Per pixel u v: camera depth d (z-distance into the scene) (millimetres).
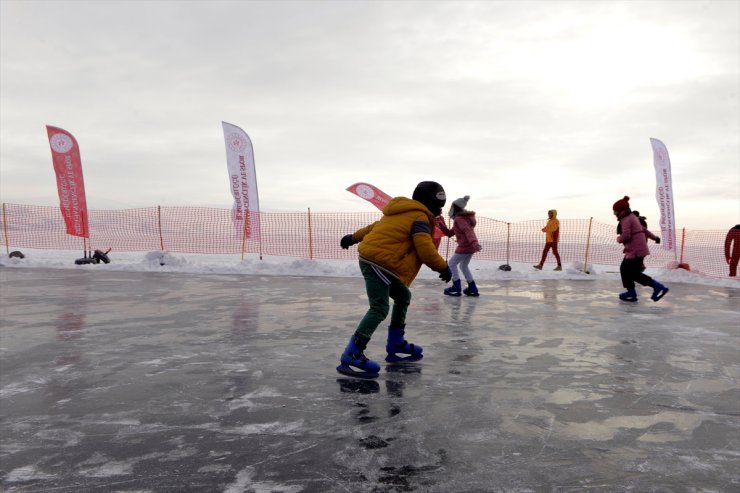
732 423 2822
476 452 2402
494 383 3545
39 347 4473
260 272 11359
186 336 4965
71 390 3309
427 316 6340
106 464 2248
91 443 2477
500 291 9008
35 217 20141
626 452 2418
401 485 2074
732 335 5312
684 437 2613
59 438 2535
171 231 19703
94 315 6059
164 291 8273
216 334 5070
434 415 2900
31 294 7781
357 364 3646
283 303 7117
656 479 2146
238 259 16484
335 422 2777
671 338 5137
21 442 2486
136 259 15297
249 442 2496
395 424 2754
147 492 2000
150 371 3754
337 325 5570
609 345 4801
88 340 4758
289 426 2711
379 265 3641
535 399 3207
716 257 14578
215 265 12000
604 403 3145
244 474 2160
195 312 6328
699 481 2133
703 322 6074
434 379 3635
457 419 2840
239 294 8016
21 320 5711
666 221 13234
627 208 7898
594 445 2498
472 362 4121
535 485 2082
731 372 3893
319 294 8070
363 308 6719
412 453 2383
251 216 14297
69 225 13242
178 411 2934
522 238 18688
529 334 5281
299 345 4621
